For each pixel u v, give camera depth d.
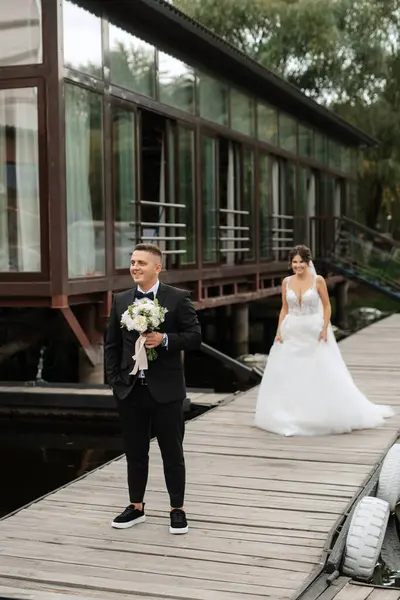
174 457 4.43
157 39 11.48
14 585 3.83
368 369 10.81
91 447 8.11
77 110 9.22
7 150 8.94
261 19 23.97
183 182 12.62
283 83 16.00
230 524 4.66
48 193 8.77
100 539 4.41
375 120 25.62
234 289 15.25
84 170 9.38
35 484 6.83
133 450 4.52
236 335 16.22
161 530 4.55
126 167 10.49
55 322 10.45
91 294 9.73
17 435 8.67
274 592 3.72
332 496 5.19
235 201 15.28
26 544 4.34
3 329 10.72
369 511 4.26
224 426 7.32
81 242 9.28
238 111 15.21
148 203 10.98
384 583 4.34
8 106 8.88
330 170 22.38
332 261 21.28
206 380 12.72
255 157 16.27
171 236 12.17
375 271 20.34
